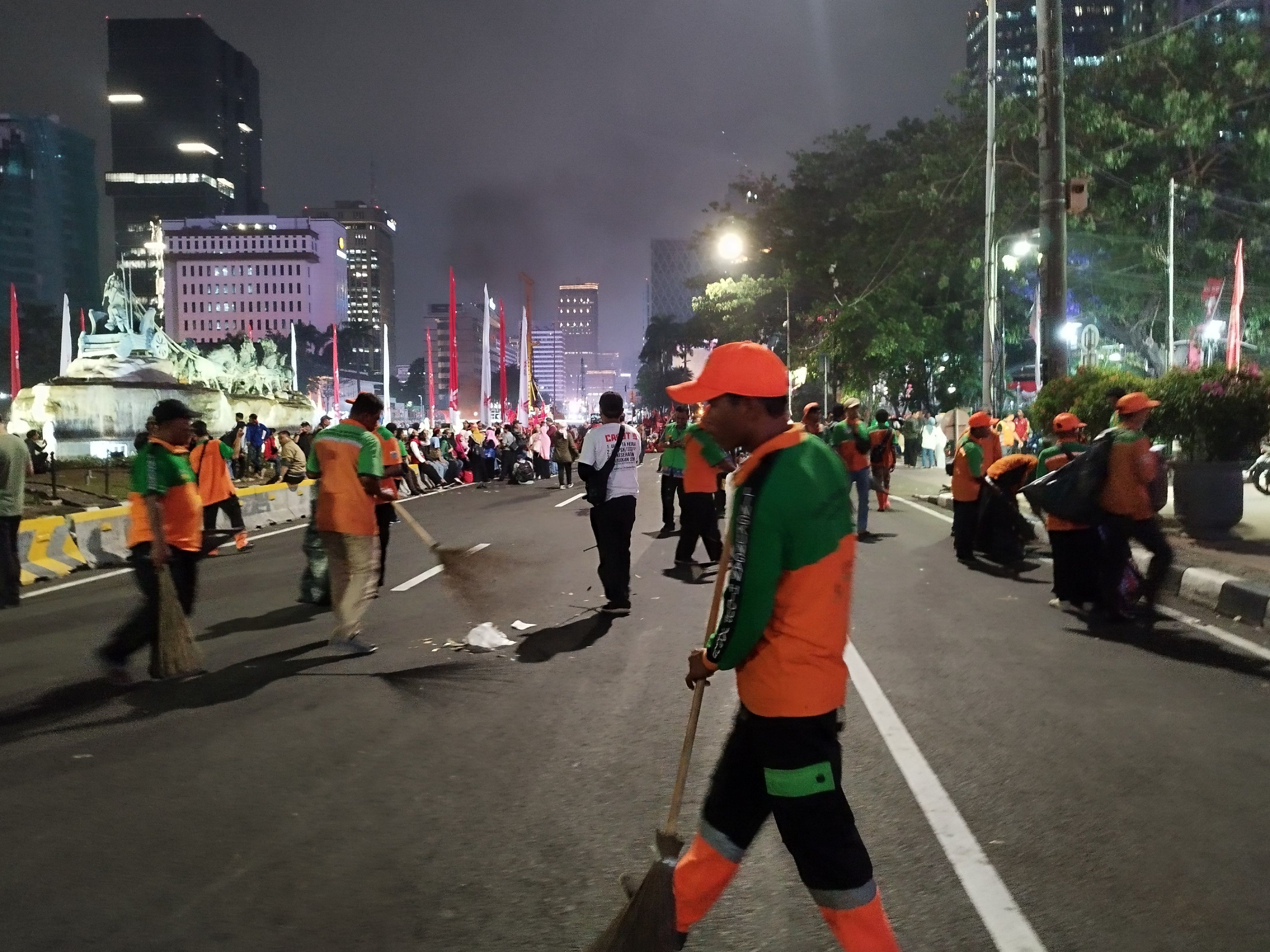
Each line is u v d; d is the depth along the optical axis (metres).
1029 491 8.84
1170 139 27.25
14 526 9.98
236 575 11.66
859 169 44.53
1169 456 12.77
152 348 40.81
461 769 5.03
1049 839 4.14
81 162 176.88
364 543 7.48
